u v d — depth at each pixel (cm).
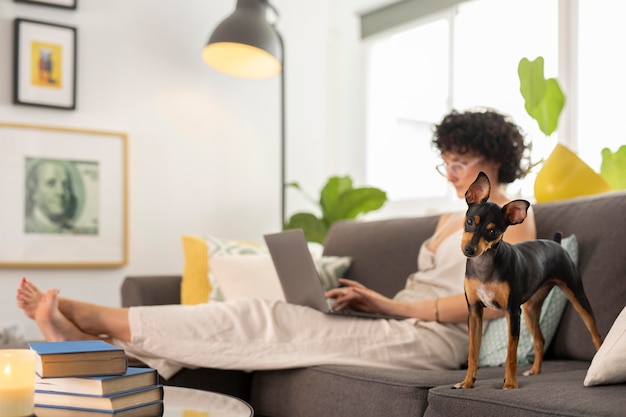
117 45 358
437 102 396
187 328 187
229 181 385
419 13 400
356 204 361
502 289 145
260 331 192
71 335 187
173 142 370
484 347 196
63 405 124
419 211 399
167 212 367
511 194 335
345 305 212
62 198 341
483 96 371
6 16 333
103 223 349
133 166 359
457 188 220
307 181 411
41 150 337
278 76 402
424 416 149
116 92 357
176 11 374
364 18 432
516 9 359
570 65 331
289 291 215
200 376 193
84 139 347
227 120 386
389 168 426
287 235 207
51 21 343
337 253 268
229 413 128
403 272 238
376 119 433
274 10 363
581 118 329
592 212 198
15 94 331
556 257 159
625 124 314
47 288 336
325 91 420
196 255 278
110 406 121
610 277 186
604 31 322
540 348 165
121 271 354
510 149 214
